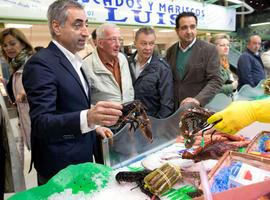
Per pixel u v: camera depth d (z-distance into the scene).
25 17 3.02
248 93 2.27
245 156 0.90
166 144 1.43
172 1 4.97
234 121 0.94
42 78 1.14
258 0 8.33
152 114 2.17
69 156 1.31
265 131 1.20
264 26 7.78
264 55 4.02
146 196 0.88
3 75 2.99
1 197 1.69
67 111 1.26
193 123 1.13
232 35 7.74
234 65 5.79
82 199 0.87
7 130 1.64
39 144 1.33
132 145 1.29
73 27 1.23
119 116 0.99
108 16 3.87
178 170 0.93
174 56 2.35
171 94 2.20
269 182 0.70
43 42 3.87
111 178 1.01
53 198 0.88
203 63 2.15
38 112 1.09
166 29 5.02
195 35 2.22
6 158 1.68
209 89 2.04
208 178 0.78
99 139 1.48
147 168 1.08
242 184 0.77
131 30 4.58
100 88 1.99
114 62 2.07
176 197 0.86
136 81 2.22
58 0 1.26
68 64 1.28
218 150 1.09
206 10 6.02
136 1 4.26
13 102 2.53
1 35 2.31
